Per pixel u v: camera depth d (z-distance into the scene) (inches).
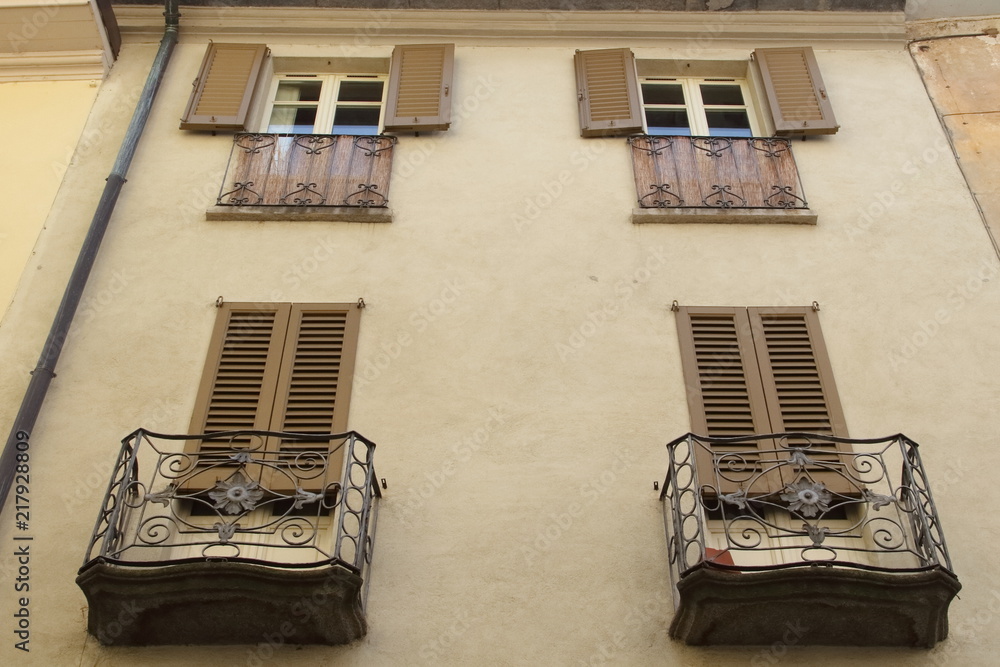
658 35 454.9
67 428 318.0
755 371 337.4
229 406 325.1
